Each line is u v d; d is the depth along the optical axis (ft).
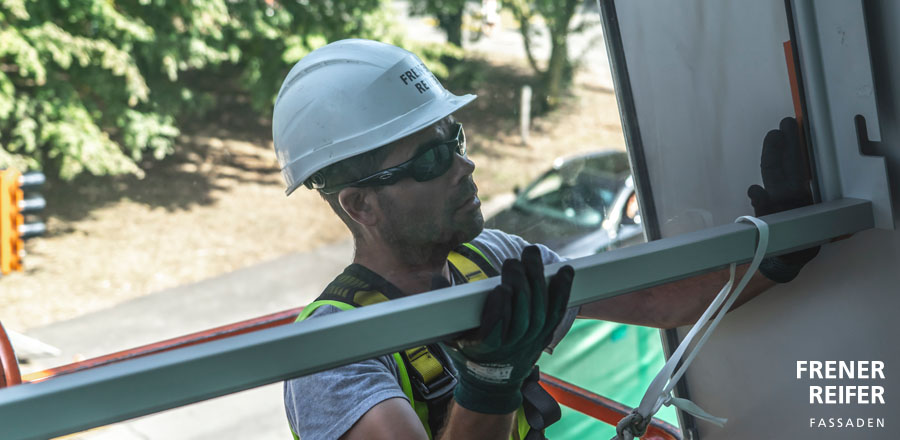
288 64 35.60
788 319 4.40
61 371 5.89
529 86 45.32
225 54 33.71
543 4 44.04
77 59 31.27
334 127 4.10
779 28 3.94
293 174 4.32
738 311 4.67
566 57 45.21
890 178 3.67
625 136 5.05
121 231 32.99
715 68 4.36
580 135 42.04
